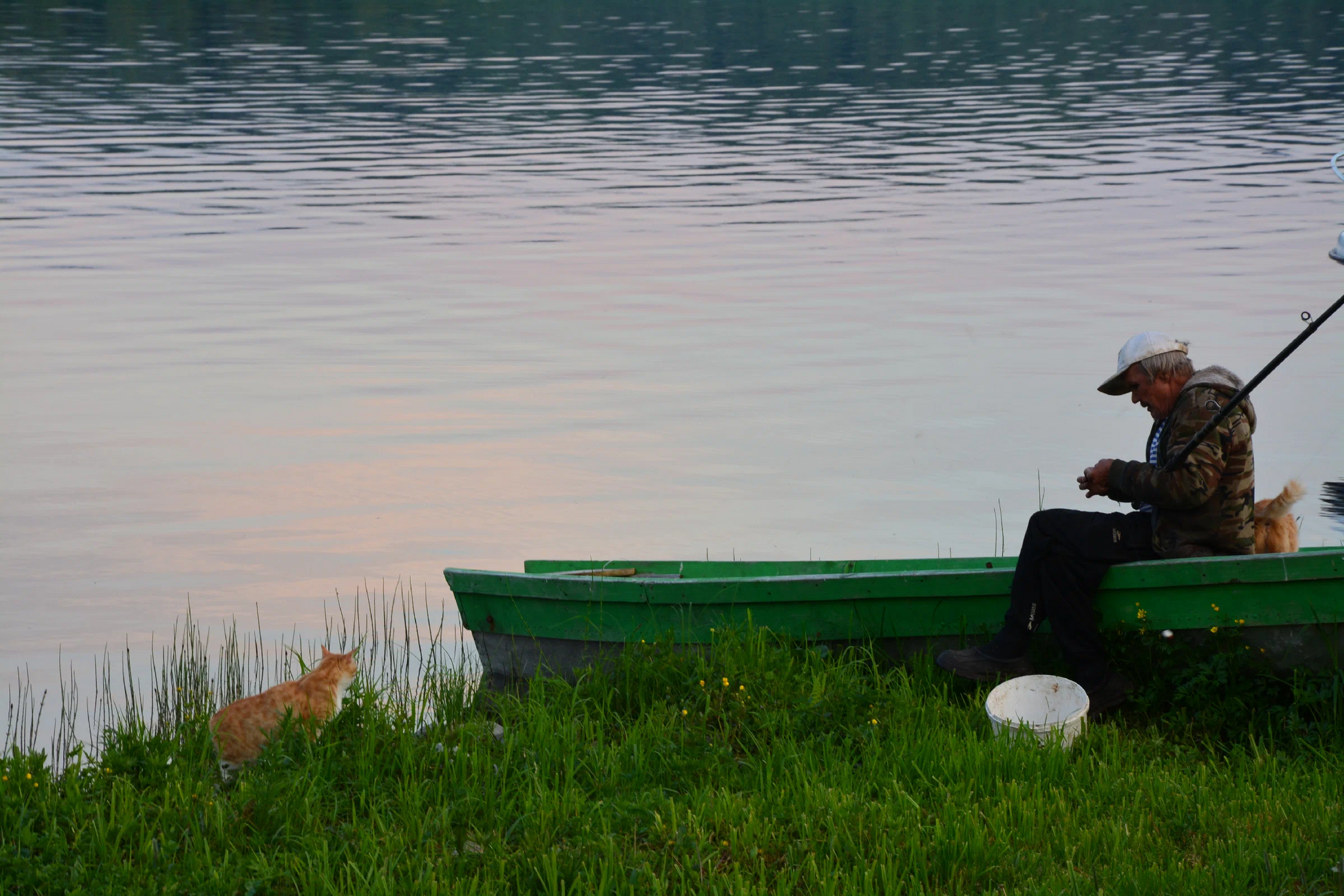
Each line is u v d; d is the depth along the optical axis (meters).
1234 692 10.59
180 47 90.88
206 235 39.31
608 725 10.79
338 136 57.81
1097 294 30.97
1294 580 10.50
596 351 27.31
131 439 22.09
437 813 9.31
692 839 8.73
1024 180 47.44
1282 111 62.81
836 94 72.06
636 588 11.74
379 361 26.78
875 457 20.83
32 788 9.38
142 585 16.52
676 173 49.81
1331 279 31.59
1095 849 8.72
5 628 15.26
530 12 122.06
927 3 134.38
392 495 19.64
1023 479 19.77
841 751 10.12
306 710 10.48
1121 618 10.91
